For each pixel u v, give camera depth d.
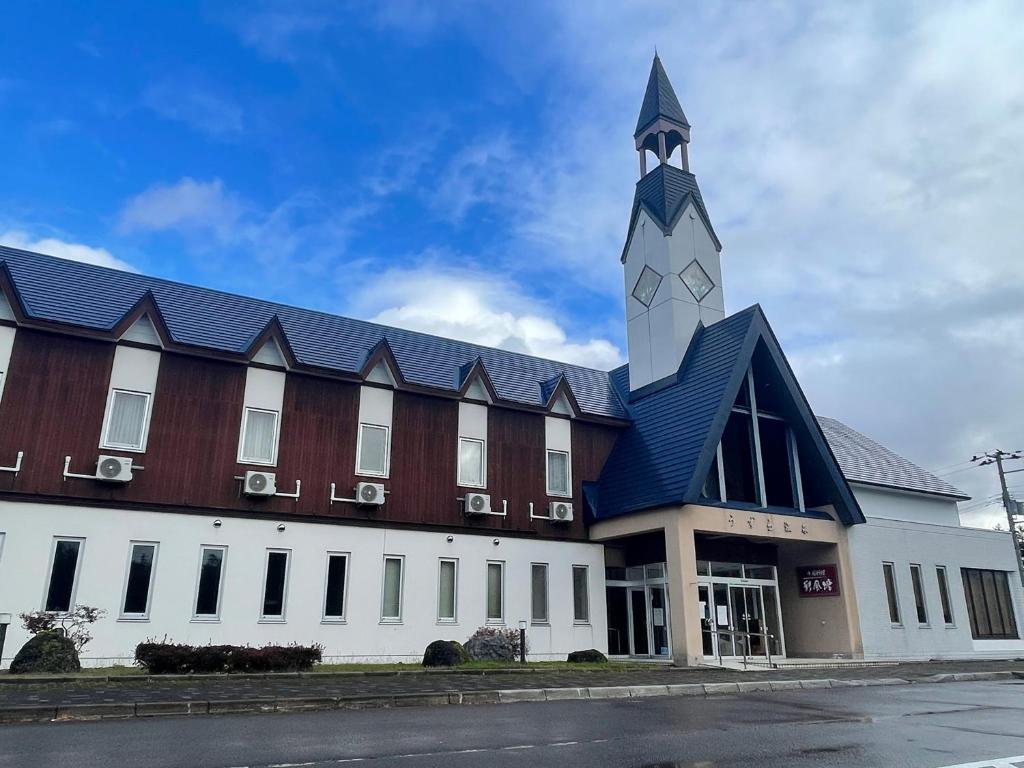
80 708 9.87
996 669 20.12
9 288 17.25
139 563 17.41
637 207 29.58
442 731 9.00
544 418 24.39
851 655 23.47
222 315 21.42
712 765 7.04
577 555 23.34
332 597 19.42
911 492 29.22
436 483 21.75
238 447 19.19
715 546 23.91
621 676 16.58
